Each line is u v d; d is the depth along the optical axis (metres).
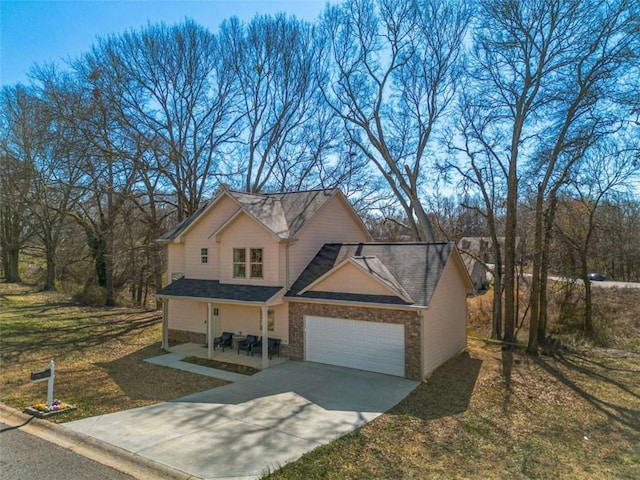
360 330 14.68
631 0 16.42
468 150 22.34
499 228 30.22
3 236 41.53
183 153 28.22
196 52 27.88
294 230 16.72
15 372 13.87
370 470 7.59
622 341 20.53
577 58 18.00
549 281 27.62
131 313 25.98
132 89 26.00
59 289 36.66
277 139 31.61
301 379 13.51
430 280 14.49
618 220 27.62
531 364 16.05
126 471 7.35
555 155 18.56
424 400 11.68
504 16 19.14
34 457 7.88
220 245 17.78
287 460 7.82
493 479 7.46
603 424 10.43
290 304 16.27
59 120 24.22
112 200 29.81
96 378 13.31
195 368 14.73
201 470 7.35
